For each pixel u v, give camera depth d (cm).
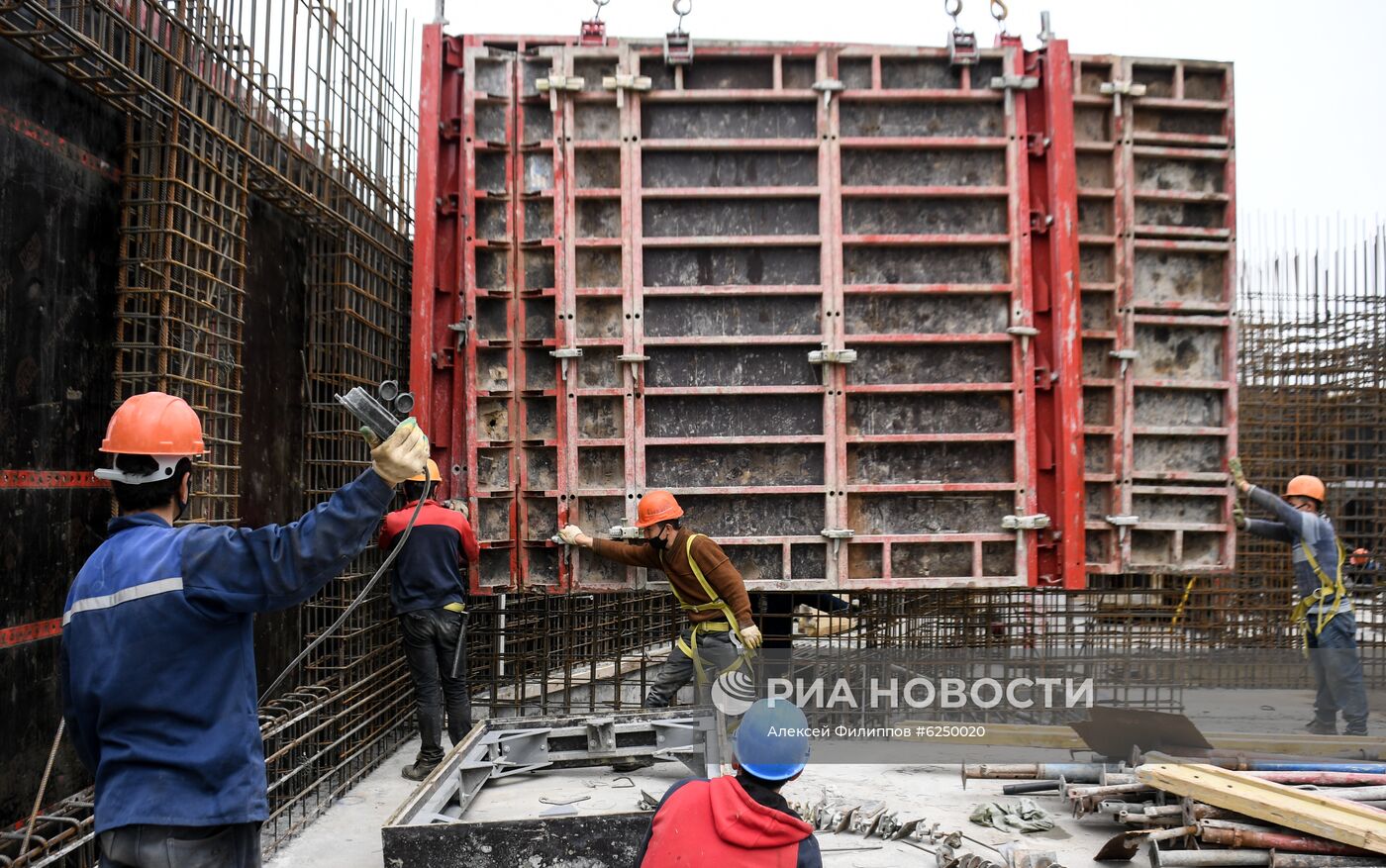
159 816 231
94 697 235
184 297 409
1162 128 580
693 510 555
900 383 557
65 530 379
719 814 229
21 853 312
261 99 484
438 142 544
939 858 415
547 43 554
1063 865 426
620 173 549
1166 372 577
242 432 490
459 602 559
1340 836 387
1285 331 940
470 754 489
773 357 555
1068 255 546
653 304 550
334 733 541
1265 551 866
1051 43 553
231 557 236
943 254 562
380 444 240
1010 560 560
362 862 430
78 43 351
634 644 728
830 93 550
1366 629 985
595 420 552
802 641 687
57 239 373
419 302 536
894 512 559
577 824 374
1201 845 414
